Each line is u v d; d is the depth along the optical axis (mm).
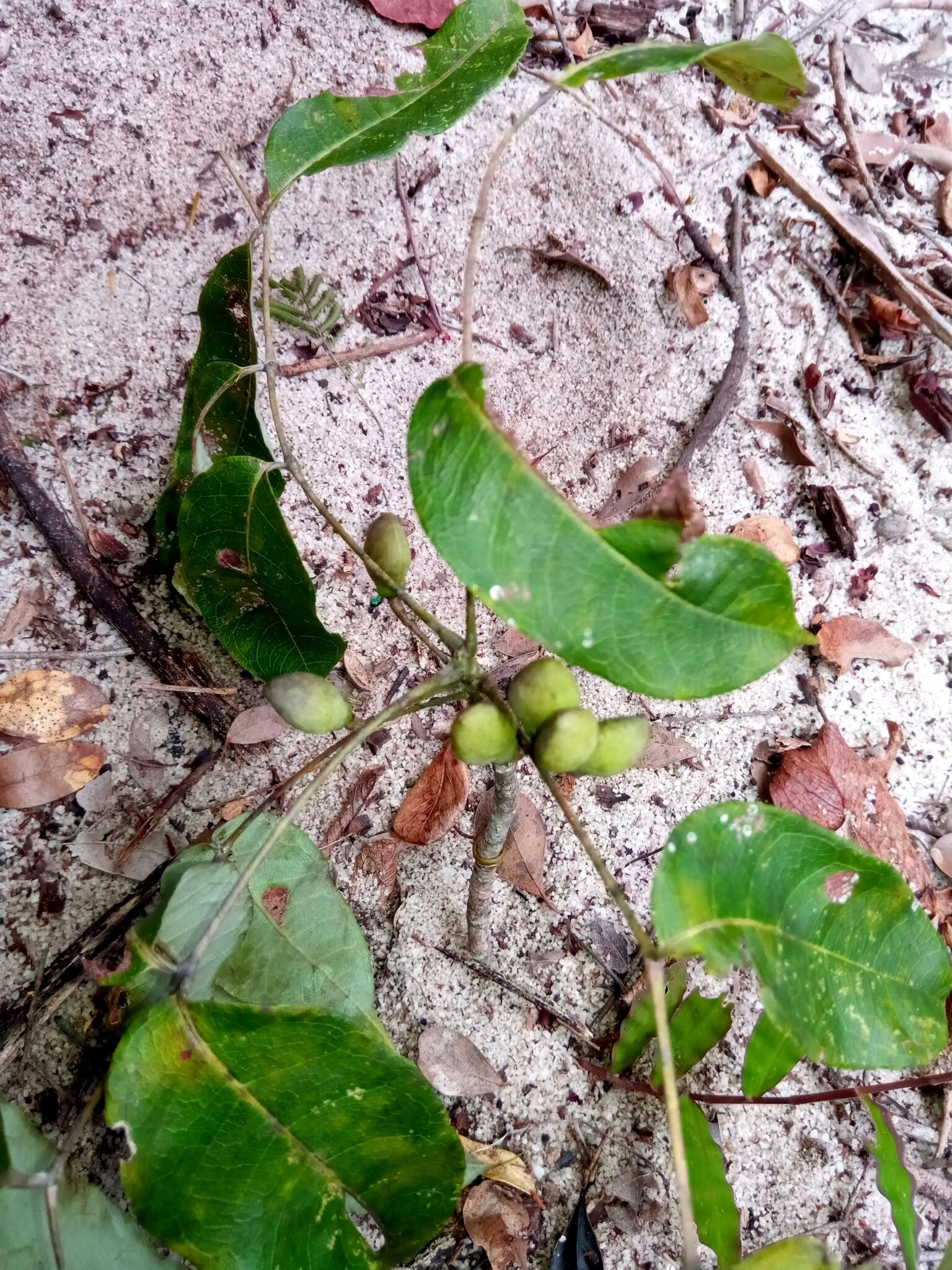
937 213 443
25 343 362
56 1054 301
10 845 321
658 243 416
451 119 279
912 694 401
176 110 389
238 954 259
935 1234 329
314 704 189
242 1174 195
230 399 294
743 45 199
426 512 166
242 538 268
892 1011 210
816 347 427
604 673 177
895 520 420
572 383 416
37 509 341
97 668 342
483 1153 312
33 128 376
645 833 369
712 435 414
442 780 344
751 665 181
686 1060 285
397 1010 333
